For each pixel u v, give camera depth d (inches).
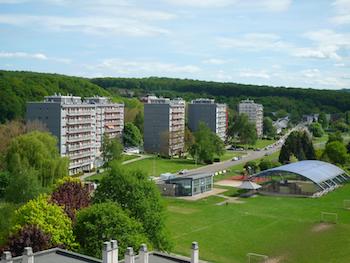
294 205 6387.8
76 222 3339.1
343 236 4744.1
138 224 3312.0
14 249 3004.4
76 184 4603.8
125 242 3029.0
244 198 6899.6
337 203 6496.1
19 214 3412.9
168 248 3818.9
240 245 4510.3
